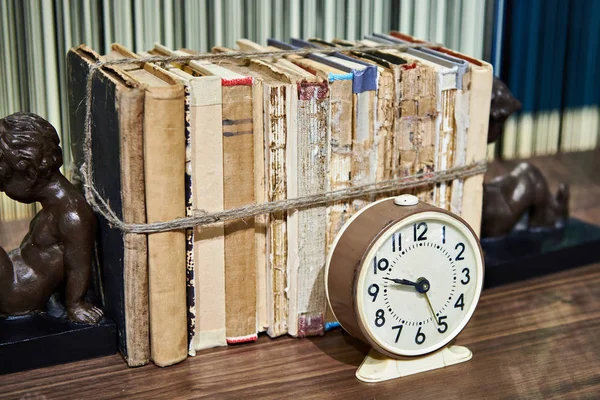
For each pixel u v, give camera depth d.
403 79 1.02
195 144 0.94
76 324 1.00
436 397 0.94
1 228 1.29
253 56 1.04
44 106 1.23
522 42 1.54
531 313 1.14
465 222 0.97
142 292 0.96
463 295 1.00
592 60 1.65
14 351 0.96
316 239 1.03
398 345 0.97
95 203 1.02
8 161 0.93
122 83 0.92
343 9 1.36
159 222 0.94
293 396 0.94
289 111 0.97
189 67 1.01
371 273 0.93
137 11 1.24
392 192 1.06
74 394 0.93
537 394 0.95
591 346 1.06
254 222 1.01
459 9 1.45
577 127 1.70
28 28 1.19
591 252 1.29
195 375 0.98
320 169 1.00
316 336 1.07
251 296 1.03
